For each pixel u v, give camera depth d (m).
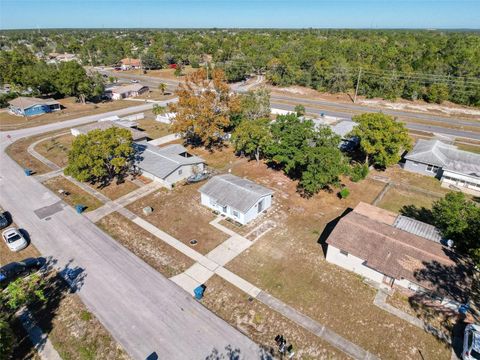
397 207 39.53
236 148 50.62
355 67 96.81
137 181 44.75
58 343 22.59
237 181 39.97
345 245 28.55
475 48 113.25
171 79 121.31
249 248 32.09
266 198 37.94
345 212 38.28
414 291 26.62
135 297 26.19
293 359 21.66
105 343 22.52
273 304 25.83
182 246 32.28
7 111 78.06
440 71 92.69
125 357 21.62
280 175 46.84
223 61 133.25
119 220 36.31
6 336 19.61
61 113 76.44
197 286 27.44
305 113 76.25
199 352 21.97
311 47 124.94
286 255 31.17
